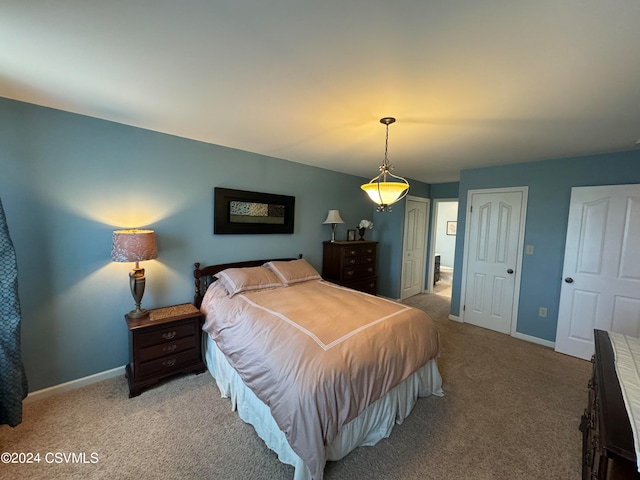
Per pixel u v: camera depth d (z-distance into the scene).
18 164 1.96
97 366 2.36
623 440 0.91
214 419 1.94
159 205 2.62
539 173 3.29
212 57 1.37
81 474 1.50
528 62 1.32
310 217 3.96
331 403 1.43
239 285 2.67
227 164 3.05
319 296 2.62
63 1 1.01
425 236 5.67
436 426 1.92
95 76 1.58
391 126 2.22
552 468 1.59
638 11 0.97
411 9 1.01
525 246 3.42
